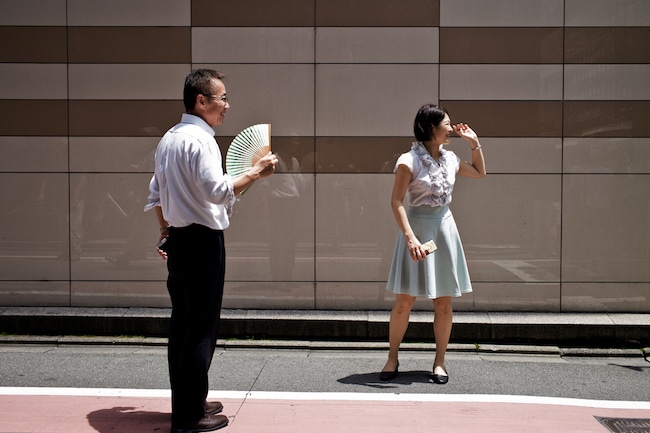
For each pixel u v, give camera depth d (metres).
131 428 3.94
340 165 6.15
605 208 6.11
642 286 6.13
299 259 6.19
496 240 6.14
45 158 6.22
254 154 3.92
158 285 6.24
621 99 6.05
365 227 6.16
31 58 6.18
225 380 4.93
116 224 6.23
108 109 6.19
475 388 4.78
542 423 4.07
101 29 6.16
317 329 5.91
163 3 6.13
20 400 4.45
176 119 6.18
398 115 6.13
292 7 6.11
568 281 6.14
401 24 6.10
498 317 5.96
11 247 6.26
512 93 6.09
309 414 4.20
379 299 6.18
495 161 6.11
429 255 4.69
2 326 6.00
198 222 3.72
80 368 5.20
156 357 5.52
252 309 6.21
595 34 6.05
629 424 4.07
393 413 4.23
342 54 6.12
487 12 6.07
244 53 6.14
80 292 6.26
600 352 5.66
